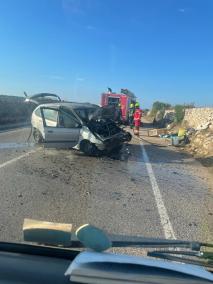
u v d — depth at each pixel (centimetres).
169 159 1889
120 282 210
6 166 1388
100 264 222
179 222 851
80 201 976
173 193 1142
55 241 283
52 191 1063
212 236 768
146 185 1235
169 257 323
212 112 2906
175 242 336
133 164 1661
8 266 257
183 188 1232
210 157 1927
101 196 1044
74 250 294
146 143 2556
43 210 875
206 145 2139
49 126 1778
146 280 210
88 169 1450
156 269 221
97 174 1362
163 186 1236
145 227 799
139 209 935
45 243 284
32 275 244
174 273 220
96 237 251
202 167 1720
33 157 1625
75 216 846
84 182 1211
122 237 338
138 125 3033
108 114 2011
